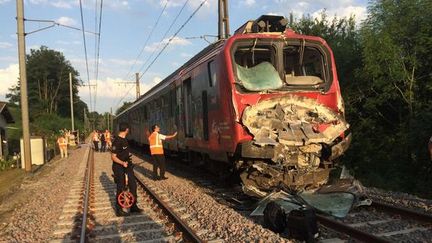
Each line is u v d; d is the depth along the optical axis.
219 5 19.50
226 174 12.12
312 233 6.99
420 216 8.01
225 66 10.09
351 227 7.23
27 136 22.08
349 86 18.50
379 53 15.33
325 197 8.98
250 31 10.86
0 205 12.84
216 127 10.93
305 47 10.62
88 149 43.09
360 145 17.44
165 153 21.70
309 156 9.72
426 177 14.12
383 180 14.38
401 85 16.02
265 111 9.84
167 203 10.83
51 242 7.84
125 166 9.95
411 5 15.58
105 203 11.44
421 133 13.61
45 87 103.81
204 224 8.46
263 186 9.82
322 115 10.09
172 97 16.70
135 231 8.36
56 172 21.56
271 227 7.78
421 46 14.97
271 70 10.28
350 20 22.02
